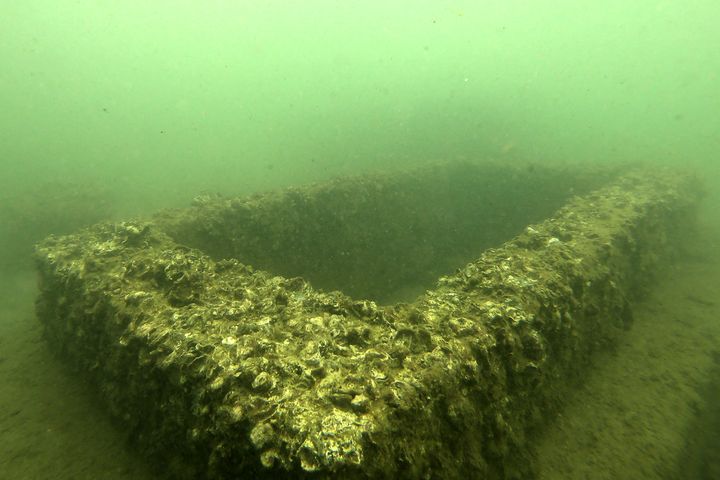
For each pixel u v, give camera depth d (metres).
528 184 4.58
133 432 1.49
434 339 1.28
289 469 0.86
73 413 1.72
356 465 0.84
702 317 2.47
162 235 2.29
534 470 1.47
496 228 4.61
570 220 2.64
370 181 3.89
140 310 1.53
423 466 0.99
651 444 1.60
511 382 1.43
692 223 3.92
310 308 1.49
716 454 1.60
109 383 1.59
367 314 1.46
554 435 1.63
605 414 1.74
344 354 1.21
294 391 1.01
